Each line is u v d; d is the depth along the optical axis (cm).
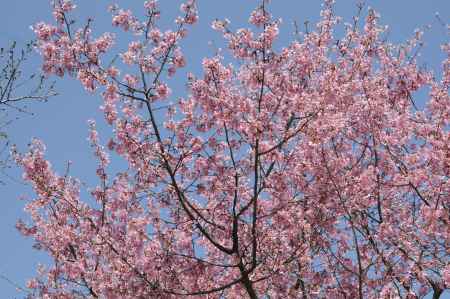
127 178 1207
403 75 1385
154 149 1162
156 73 1157
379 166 1237
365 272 1064
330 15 1281
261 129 1079
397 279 1156
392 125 1255
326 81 1148
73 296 1244
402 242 1149
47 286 1269
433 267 1140
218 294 1219
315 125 1087
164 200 1217
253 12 1128
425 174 1155
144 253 1159
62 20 1133
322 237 1180
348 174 1188
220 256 1293
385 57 1387
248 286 1088
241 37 1127
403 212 1258
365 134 1263
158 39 1158
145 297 1123
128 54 1148
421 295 1198
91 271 1220
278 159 1152
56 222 1305
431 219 1104
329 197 1168
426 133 1267
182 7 1162
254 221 1072
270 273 1152
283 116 1156
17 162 1238
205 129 1181
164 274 1154
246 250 1179
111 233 1225
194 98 1167
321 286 1178
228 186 1183
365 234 1182
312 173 1179
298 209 1177
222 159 1182
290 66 1189
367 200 1205
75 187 1322
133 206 1246
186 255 1138
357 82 1247
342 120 1116
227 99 1128
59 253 1277
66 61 1122
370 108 1252
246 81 1143
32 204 1312
